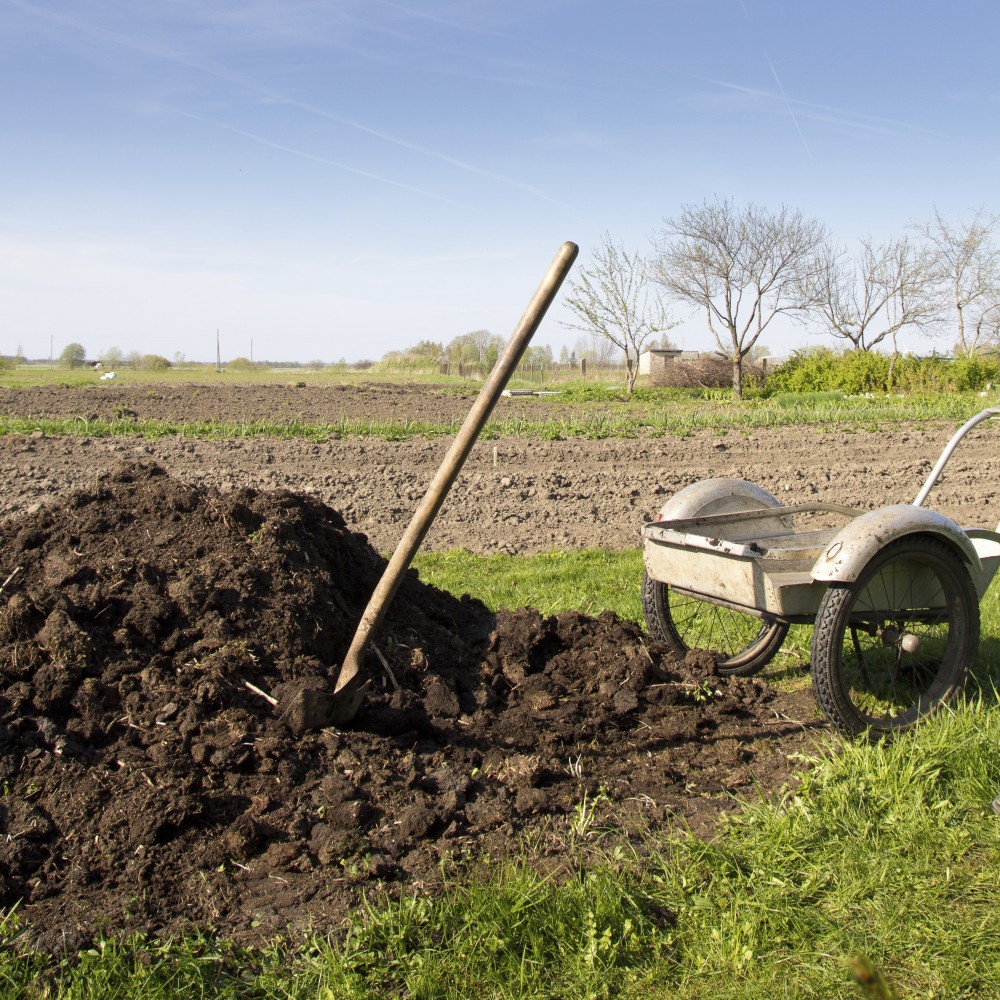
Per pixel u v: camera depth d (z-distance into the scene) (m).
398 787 3.74
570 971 2.93
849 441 17.64
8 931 2.98
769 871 3.38
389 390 33.38
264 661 4.18
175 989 2.77
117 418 20.19
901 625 4.75
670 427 20.00
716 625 6.32
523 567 8.55
